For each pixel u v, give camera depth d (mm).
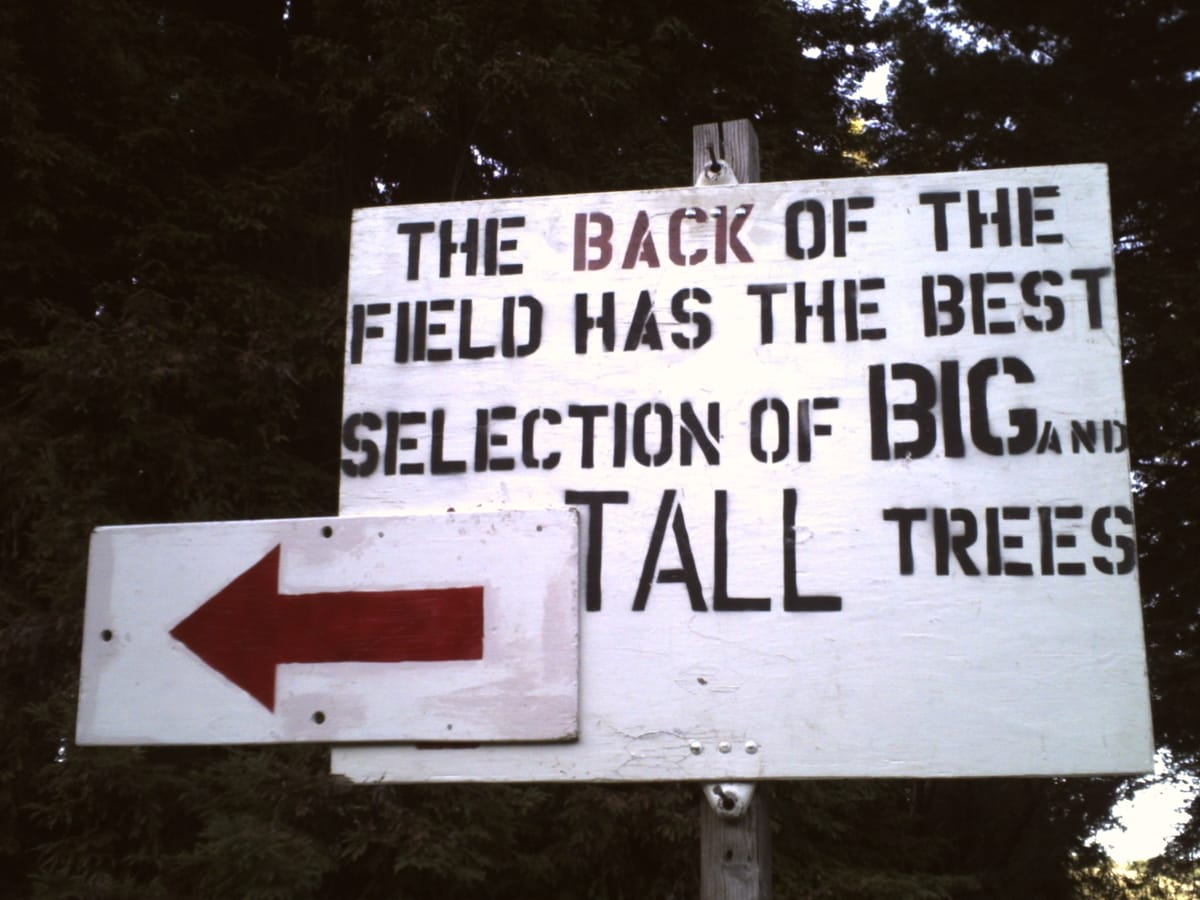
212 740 2344
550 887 5762
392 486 2461
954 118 11273
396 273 2582
